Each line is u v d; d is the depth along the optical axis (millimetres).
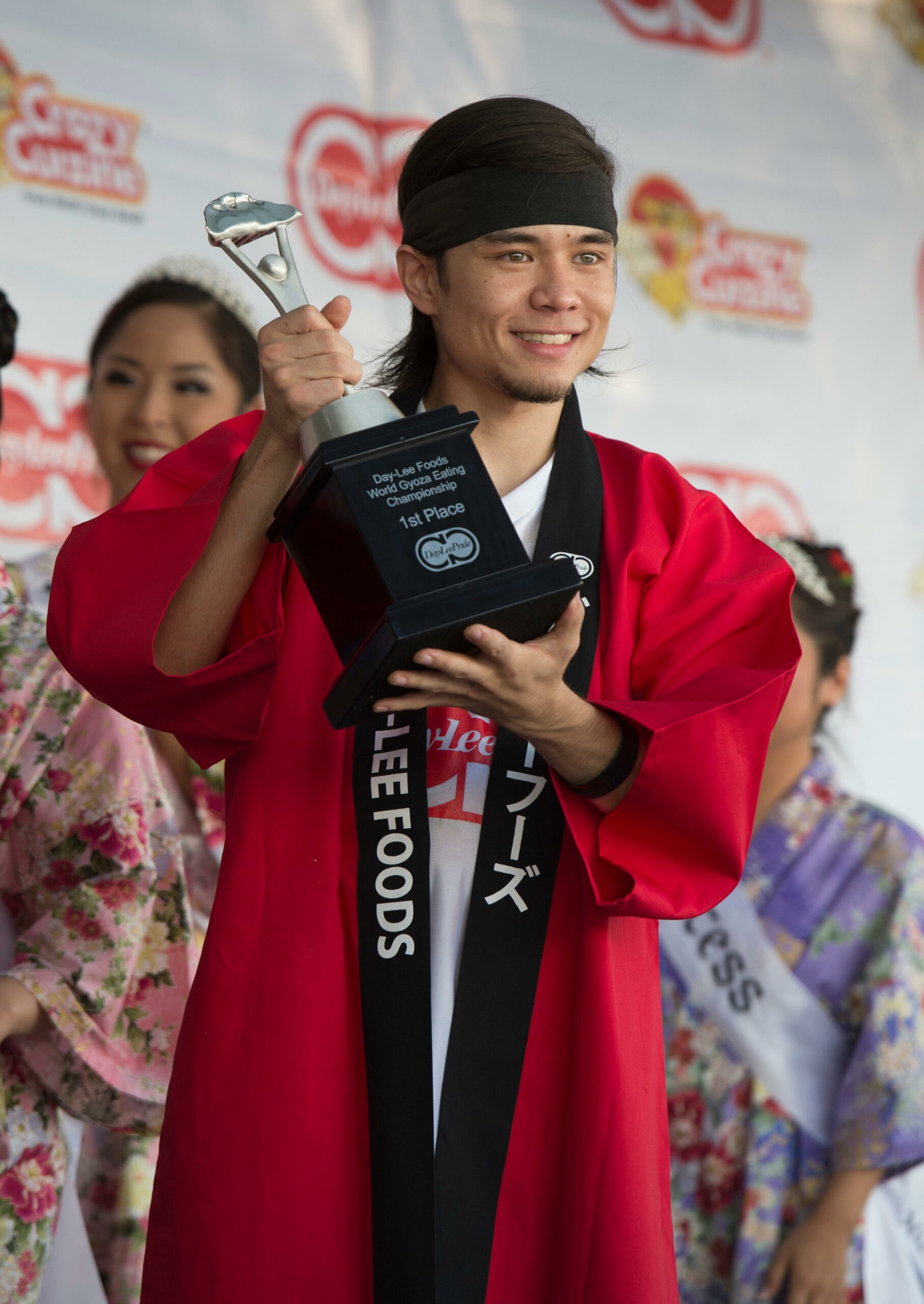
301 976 4926
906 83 12492
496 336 5055
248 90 10820
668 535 5398
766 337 12047
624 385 11656
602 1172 4848
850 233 12305
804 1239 9086
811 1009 9555
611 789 4840
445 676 4363
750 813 4961
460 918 5082
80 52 10422
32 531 10281
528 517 5320
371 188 11078
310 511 4605
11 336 8367
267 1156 4836
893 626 12055
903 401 12336
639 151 11773
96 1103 6906
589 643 5133
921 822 11883
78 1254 7207
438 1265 4824
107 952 6820
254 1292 4789
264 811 5082
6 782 6945
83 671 5043
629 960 5113
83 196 10438
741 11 12133
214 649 5098
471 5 11352
